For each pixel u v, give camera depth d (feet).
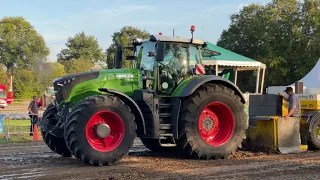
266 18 102.53
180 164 24.84
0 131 47.57
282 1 104.06
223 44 112.37
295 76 101.30
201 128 27.04
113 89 25.50
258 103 33.01
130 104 25.53
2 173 22.29
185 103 26.53
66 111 25.38
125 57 29.73
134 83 26.76
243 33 109.81
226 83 28.22
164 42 27.50
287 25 101.14
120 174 21.52
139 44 29.07
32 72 128.98
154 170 22.75
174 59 27.96
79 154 23.49
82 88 25.40
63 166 24.41
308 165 24.41
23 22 203.10
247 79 106.93
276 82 101.60
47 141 28.12
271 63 97.76
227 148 27.12
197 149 26.21
